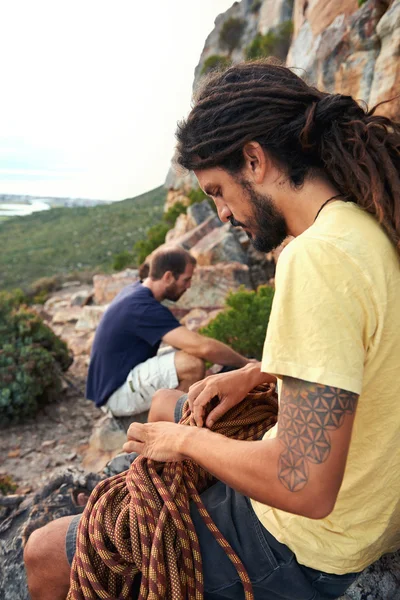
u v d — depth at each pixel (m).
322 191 1.09
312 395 0.89
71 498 2.27
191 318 7.14
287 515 1.14
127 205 89.62
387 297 0.95
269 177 1.10
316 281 0.92
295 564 1.17
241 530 1.22
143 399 3.40
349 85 6.20
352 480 1.07
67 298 13.70
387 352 0.98
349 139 1.05
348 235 0.97
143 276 5.16
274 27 19.89
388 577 1.63
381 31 5.32
